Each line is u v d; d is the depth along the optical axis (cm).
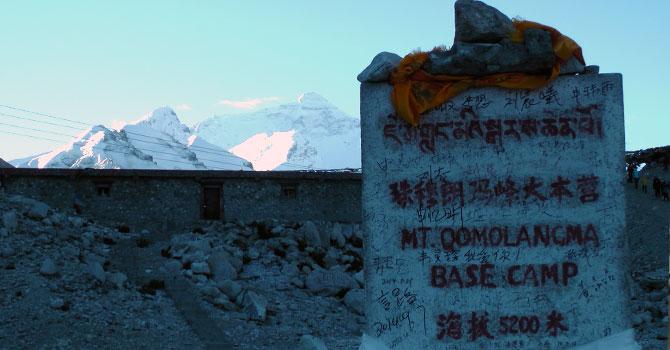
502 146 1097
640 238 4309
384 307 1085
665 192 4675
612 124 1098
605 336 1078
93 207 3950
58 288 2664
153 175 4000
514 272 1086
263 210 4081
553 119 1097
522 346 1079
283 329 2820
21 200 3412
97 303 2638
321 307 3206
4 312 2377
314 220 4106
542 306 1082
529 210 1091
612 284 1084
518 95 1098
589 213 1091
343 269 3688
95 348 2267
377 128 1099
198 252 3425
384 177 1095
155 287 3045
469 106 1098
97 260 3161
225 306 2927
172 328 2612
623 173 1093
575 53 1087
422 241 1091
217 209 4056
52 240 3158
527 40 1082
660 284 3294
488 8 1088
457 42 1095
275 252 3703
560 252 1088
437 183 1095
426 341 1080
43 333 2294
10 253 2847
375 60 1105
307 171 4150
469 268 1086
